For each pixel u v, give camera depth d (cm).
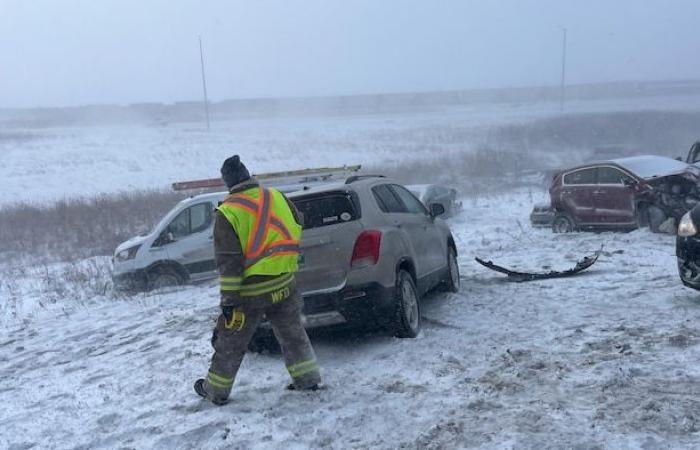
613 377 518
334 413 507
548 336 652
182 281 1255
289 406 530
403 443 448
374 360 627
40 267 1642
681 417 439
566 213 1468
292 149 4572
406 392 537
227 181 538
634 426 434
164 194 2600
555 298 809
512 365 576
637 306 736
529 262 1130
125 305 1129
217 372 543
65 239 1988
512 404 492
